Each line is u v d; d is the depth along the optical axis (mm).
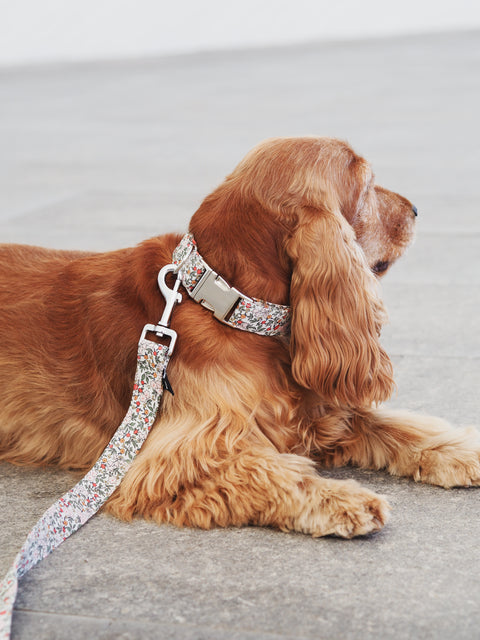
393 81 6457
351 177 1436
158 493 1395
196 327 1416
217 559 1332
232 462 1391
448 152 3637
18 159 3869
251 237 1411
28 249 1578
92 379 1476
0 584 1298
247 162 1437
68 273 1520
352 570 1311
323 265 1390
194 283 1411
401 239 1509
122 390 1463
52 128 4879
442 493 1424
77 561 1337
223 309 1407
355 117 4754
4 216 2693
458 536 1352
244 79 7133
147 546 1355
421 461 1446
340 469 1483
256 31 12734
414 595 1277
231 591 1290
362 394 1421
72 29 13219
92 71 8422
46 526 1345
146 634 1247
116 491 1416
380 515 1351
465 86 5930
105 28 13305
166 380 1388
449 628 1242
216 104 5598
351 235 1407
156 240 1485
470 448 1443
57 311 1500
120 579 1311
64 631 1255
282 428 1432
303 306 1396
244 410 1410
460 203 2723
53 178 3383
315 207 1402
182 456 1396
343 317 1396
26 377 1499
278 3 16719
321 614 1261
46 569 1328
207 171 3387
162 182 3211
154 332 1432
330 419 1474
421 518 1382
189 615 1265
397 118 4672
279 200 1407
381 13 14703
